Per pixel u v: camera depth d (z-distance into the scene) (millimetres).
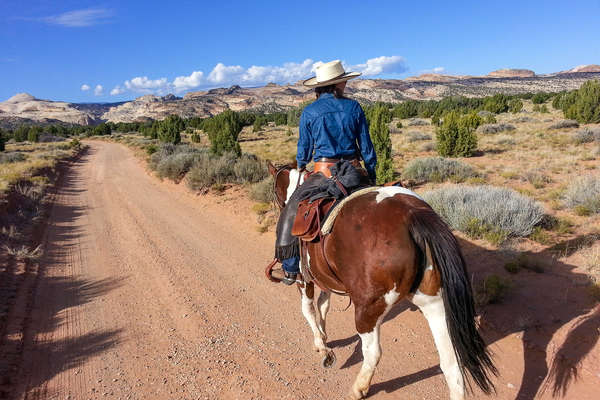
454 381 2814
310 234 3453
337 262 3250
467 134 20203
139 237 10328
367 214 3102
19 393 4184
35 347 5094
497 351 4512
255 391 4141
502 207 8281
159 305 6309
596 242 7223
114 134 102562
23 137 75812
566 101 42844
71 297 6695
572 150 19078
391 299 3008
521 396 3803
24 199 14164
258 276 7367
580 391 3703
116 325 5676
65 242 10094
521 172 14625
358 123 3750
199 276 7477
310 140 3900
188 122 96500
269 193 12805
